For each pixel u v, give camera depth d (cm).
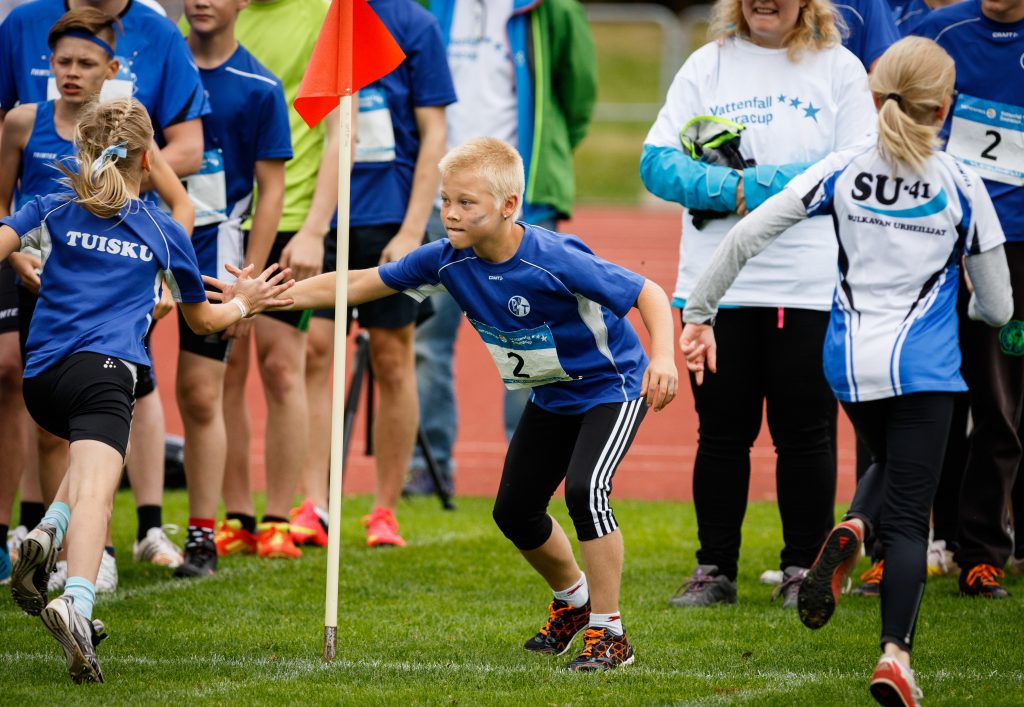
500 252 1481
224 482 2262
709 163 1862
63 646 1366
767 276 1841
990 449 1939
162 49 1959
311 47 2297
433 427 2894
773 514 2691
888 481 1414
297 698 1345
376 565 2133
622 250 6041
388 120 2303
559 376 1528
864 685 1423
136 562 2152
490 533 2442
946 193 1485
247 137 2103
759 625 1739
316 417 2366
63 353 1491
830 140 1864
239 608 1812
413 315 2297
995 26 1970
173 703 1316
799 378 1850
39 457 1889
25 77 1961
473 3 2825
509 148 1473
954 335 1476
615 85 8831
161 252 1542
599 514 1477
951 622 1756
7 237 1513
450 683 1422
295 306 1602
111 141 1543
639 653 1583
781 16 1844
